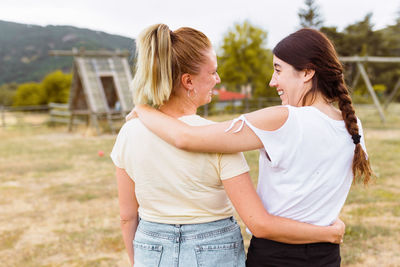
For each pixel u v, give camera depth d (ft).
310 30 4.06
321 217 4.00
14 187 21.13
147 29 4.04
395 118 51.98
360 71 47.44
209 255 3.92
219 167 3.87
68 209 16.79
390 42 142.10
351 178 4.11
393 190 17.63
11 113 84.38
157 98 3.99
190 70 3.96
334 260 4.10
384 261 10.70
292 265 3.98
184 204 3.96
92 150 33.96
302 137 3.71
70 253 12.14
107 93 54.70
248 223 3.85
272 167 3.91
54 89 114.21
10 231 14.23
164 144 3.92
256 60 93.40
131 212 4.52
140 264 4.14
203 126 3.82
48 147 36.81
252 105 71.97
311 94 3.95
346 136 3.88
